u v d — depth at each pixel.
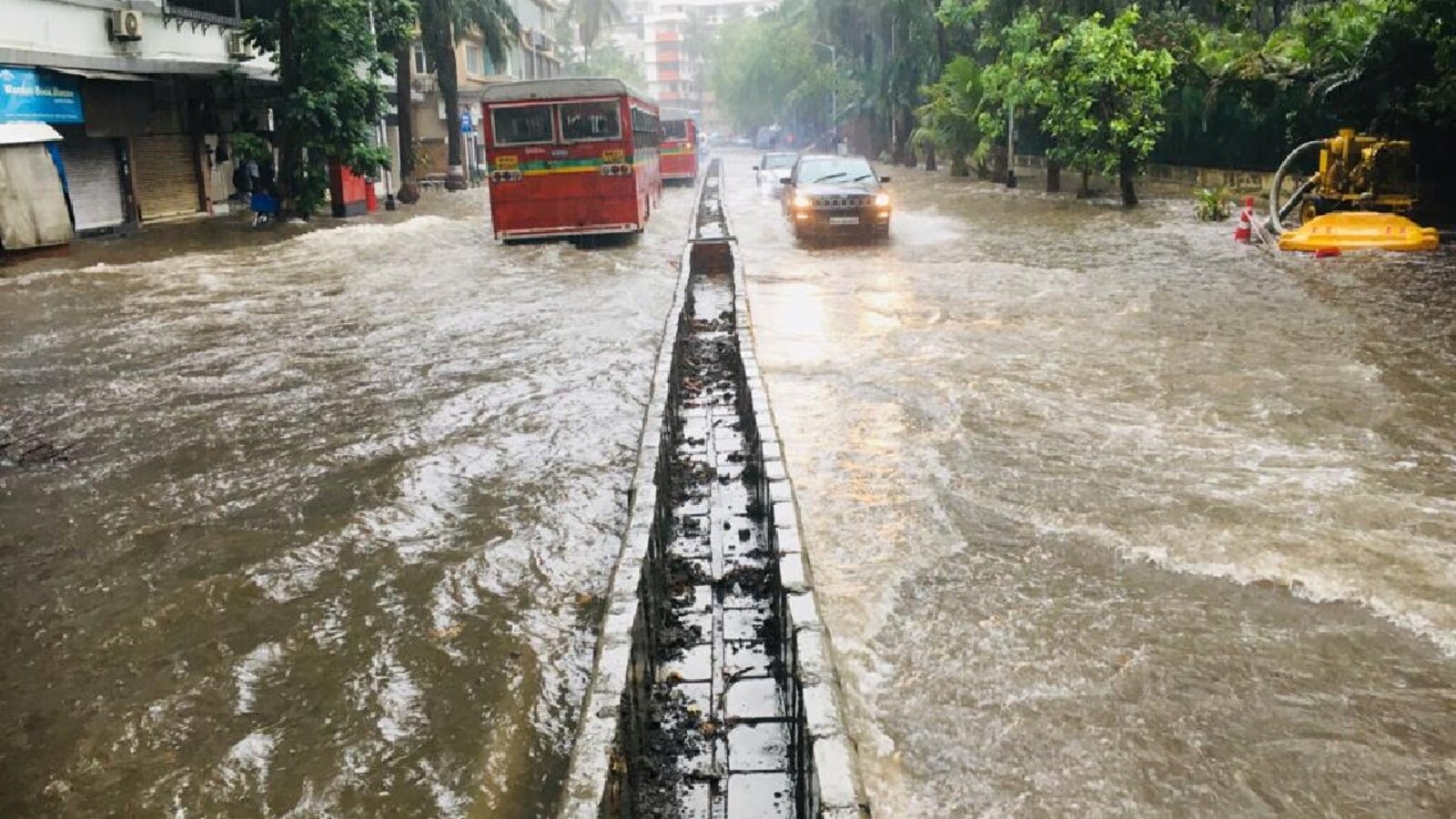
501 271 16.55
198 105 26.28
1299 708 3.99
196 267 17.33
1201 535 5.56
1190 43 27.41
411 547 5.79
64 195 19.31
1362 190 17.19
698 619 5.12
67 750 3.98
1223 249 16.86
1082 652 4.42
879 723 3.95
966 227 21.53
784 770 3.89
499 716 4.12
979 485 6.38
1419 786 3.55
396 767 3.83
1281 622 4.64
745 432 8.01
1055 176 29.53
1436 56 17.92
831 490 6.37
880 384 8.81
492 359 10.31
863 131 66.50
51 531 6.17
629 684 3.83
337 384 9.48
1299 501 6.01
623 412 8.41
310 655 4.63
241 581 5.38
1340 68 22.16
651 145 25.86
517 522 6.10
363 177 27.42
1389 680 4.17
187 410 8.72
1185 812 3.44
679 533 6.19
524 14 63.38
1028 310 12.03
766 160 34.41
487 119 19.16
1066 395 8.37
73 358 10.76
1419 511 5.84
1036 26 27.91
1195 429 7.45
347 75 24.00
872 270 15.64
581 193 19.41
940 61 39.78
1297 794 3.52
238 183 28.30
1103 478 6.47
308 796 3.68
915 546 5.51
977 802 3.51
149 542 5.95
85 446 7.81
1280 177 17.83
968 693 4.13
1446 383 8.45
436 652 4.64
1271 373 8.87
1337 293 12.48
